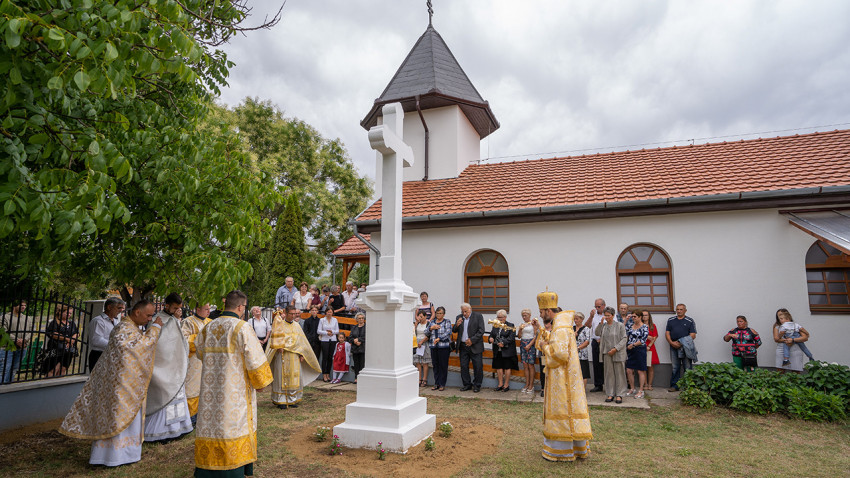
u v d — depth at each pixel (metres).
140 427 5.73
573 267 11.40
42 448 6.34
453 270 12.41
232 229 5.31
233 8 5.53
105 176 3.19
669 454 6.05
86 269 6.64
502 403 9.14
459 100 14.82
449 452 5.92
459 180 14.56
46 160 3.68
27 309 7.46
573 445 5.79
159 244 5.93
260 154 27.11
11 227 2.77
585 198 11.54
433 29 17.05
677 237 10.73
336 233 28.61
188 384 7.22
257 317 10.67
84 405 5.61
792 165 11.11
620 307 9.99
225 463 4.63
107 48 2.66
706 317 10.27
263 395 10.01
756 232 10.23
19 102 3.04
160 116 4.96
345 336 11.84
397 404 6.05
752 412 8.11
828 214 9.87
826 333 9.56
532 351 10.04
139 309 5.82
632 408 8.45
